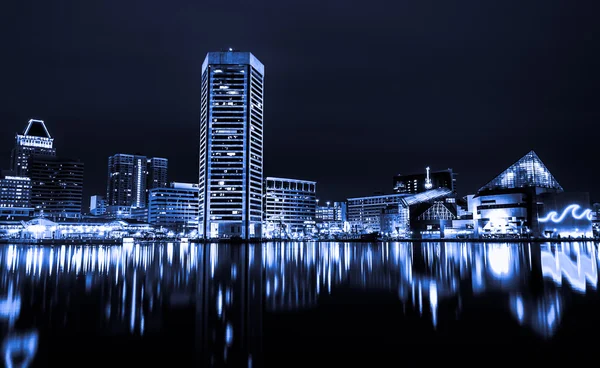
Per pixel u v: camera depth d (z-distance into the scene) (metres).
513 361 12.88
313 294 26.33
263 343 15.14
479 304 22.19
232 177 192.88
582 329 16.64
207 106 197.50
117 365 12.86
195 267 47.56
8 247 108.38
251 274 39.03
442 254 71.56
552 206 167.88
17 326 17.83
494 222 176.75
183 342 15.37
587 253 69.12
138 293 26.98
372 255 71.31
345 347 14.57
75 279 35.03
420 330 16.84
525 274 36.75
